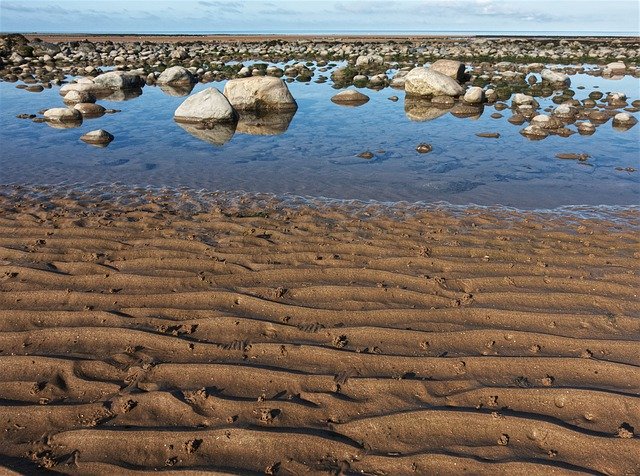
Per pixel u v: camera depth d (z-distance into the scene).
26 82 21.52
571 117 13.73
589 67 28.80
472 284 4.89
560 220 6.65
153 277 5.00
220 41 55.59
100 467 2.98
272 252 5.58
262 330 4.22
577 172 9.14
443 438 3.17
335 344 4.02
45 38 60.81
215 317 4.38
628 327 4.20
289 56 36.31
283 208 7.11
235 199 7.50
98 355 3.92
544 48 41.12
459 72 20.91
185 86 21.19
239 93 15.45
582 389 3.50
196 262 5.33
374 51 37.72
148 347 4.01
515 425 3.24
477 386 3.57
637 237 6.02
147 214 6.73
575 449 3.07
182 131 12.58
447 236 6.04
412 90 17.98
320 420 3.31
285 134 12.37
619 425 3.23
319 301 4.62
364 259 5.41
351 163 9.72
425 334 4.14
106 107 15.94
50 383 3.63
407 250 5.63
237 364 3.81
